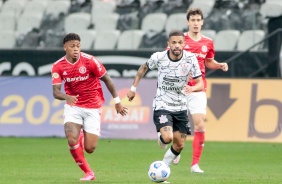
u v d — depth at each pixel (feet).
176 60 114.83
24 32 250.57
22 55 235.61
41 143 195.83
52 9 253.65
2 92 215.51
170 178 122.42
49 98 212.23
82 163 118.32
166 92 116.26
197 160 134.62
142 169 139.85
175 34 113.09
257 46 218.79
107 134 207.10
